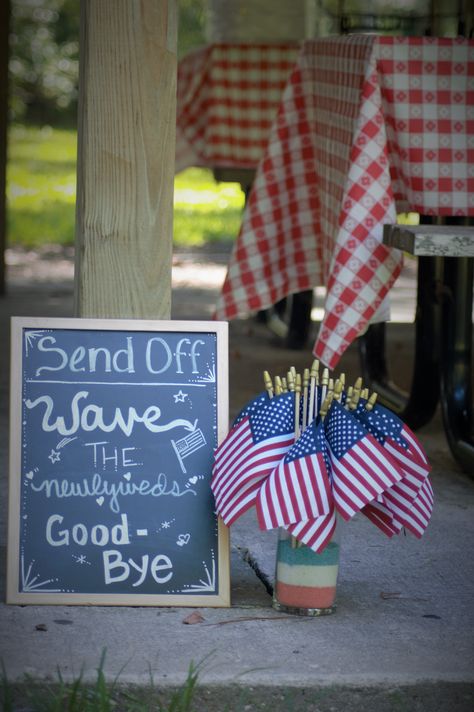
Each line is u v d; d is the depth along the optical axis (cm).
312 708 255
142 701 252
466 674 260
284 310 745
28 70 2638
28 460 300
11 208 1508
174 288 912
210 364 306
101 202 321
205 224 1394
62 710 248
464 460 426
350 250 385
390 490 292
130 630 280
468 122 394
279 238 468
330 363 385
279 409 287
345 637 280
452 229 376
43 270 1006
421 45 388
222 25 683
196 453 303
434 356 477
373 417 290
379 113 386
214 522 301
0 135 827
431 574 329
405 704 257
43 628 278
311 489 275
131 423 303
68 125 2750
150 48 317
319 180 460
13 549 296
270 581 315
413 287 948
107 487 301
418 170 395
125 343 305
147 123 320
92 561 298
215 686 254
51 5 2578
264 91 679
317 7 641
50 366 303
